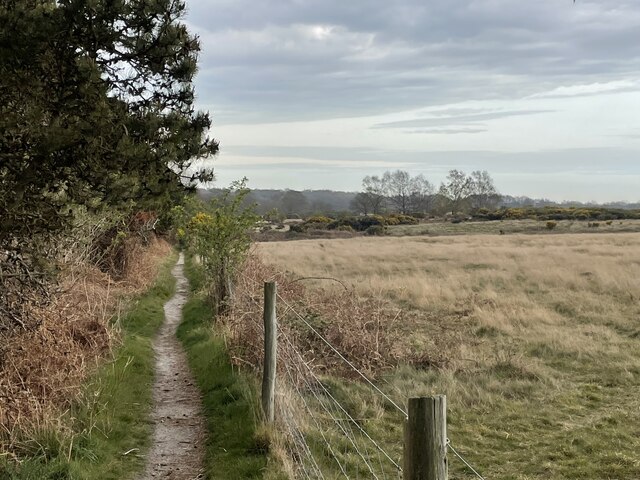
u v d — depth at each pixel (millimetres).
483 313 12328
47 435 5402
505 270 21062
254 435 5688
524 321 11883
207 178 8047
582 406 7301
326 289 15430
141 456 5812
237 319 9078
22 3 4852
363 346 8844
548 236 44906
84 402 6395
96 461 5414
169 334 11992
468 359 9164
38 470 4836
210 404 7191
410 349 9227
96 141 5000
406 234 59875
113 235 15625
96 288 11625
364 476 5273
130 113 6285
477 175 95375
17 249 5832
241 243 12109
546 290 16109
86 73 5090
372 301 11359
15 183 4945
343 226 64688
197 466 5605
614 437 6324
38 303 7031
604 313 12695
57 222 5297
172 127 6930
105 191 5559
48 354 6613
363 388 7770
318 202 104125
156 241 29609
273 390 6051
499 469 5719
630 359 9156
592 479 5449
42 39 4801
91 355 7988
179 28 6789
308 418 6281
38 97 4918
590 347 9773
